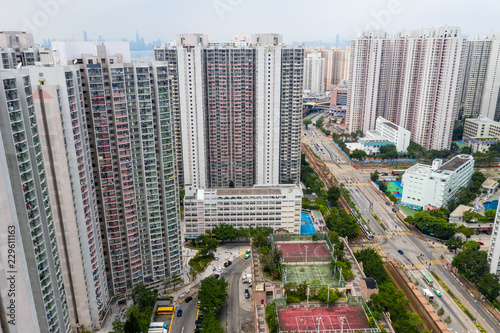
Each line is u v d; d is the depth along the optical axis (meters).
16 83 113.25
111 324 183.12
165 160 194.75
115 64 169.00
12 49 179.88
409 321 159.75
